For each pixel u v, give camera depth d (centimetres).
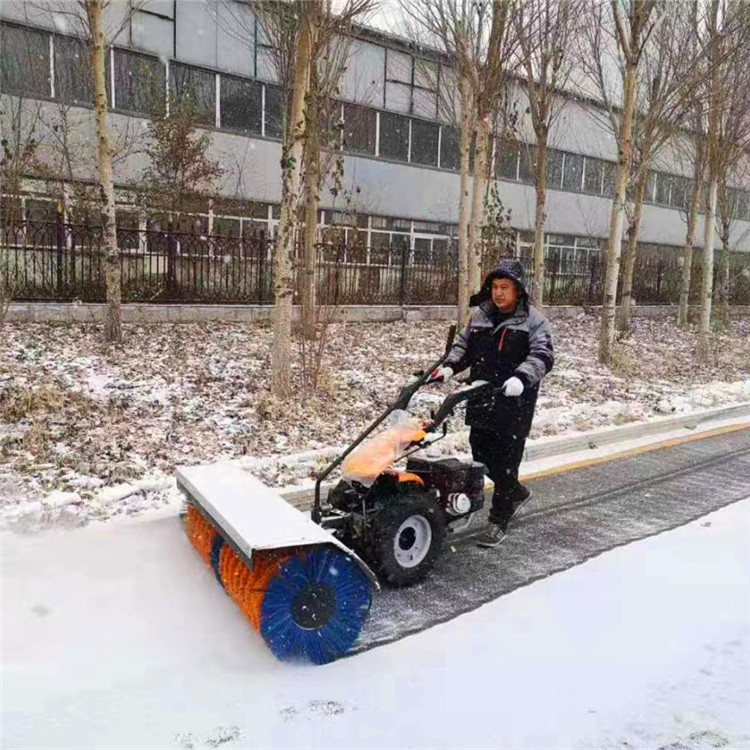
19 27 1500
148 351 998
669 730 275
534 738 268
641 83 1495
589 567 433
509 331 447
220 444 614
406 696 294
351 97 1998
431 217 2288
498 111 1466
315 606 315
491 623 359
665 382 1126
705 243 1355
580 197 2738
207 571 392
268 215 1934
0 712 275
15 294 1173
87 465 532
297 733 267
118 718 274
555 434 744
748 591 402
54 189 1489
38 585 363
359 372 992
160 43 1694
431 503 402
